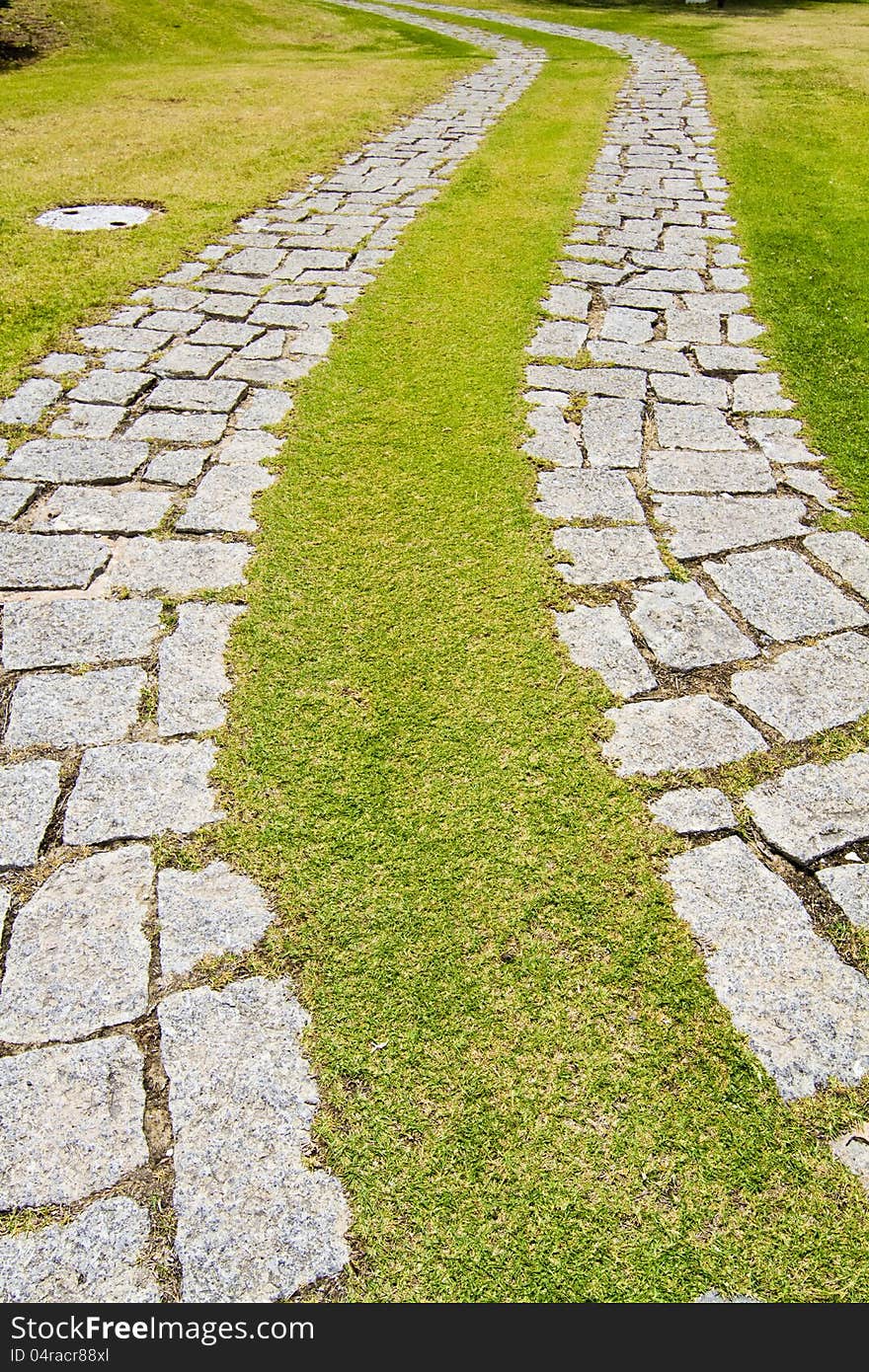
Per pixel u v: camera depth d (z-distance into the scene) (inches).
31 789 97.5
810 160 316.8
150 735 104.2
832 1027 78.3
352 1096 73.6
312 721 106.7
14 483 146.2
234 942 83.8
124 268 225.0
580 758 102.2
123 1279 64.1
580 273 226.2
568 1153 70.5
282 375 179.8
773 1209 67.7
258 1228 66.4
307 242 244.8
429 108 401.1
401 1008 79.2
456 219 261.4
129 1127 71.4
